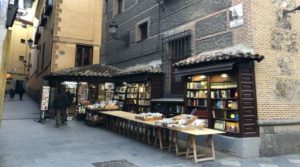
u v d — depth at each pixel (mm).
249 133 7562
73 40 18375
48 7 19766
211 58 7965
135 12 15117
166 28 12234
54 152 7395
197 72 8586
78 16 18734
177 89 11188
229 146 7762
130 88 14078
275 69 8422
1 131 10469
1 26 5457
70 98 14578
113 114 10859
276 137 8062
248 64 7828
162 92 11977
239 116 7547
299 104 8773
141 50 14188
